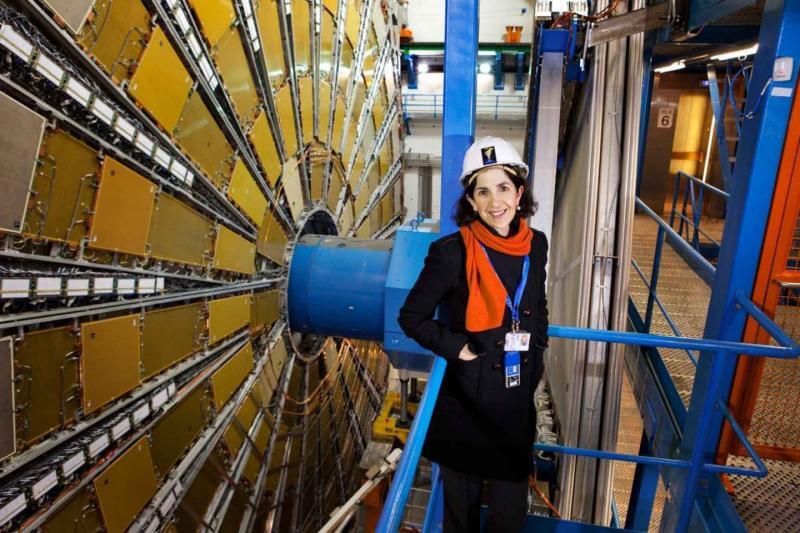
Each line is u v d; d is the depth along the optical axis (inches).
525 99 483.5
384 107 346.0
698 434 101.7
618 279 174.9
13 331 89.8
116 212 108.3
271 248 182.4
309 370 232.8
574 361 181.2
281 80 182.1
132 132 110.0
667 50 225.9
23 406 92.0
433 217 524.7
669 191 407.8
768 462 118.3
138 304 117.2
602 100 173.3
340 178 258.2
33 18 88.0
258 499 188.1
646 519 190.5
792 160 102.0
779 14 97.5
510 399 80.7
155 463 130.0
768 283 108.9
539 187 196.1
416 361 188.1
